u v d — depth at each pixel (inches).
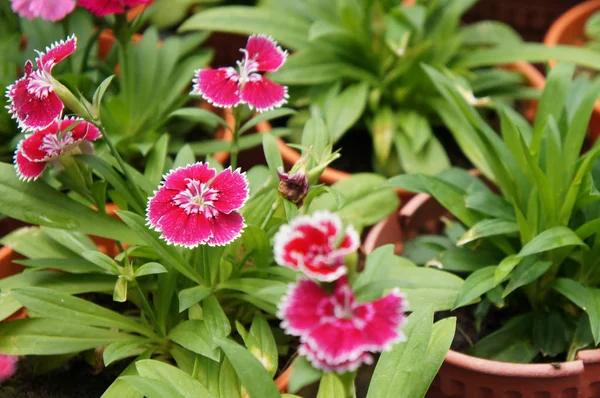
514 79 33.5
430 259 28.5
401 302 21.7
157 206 23.6
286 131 29.9
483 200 27.2
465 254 27.6
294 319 21.4
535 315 27.0
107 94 31.5
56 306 24.8
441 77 27.7
